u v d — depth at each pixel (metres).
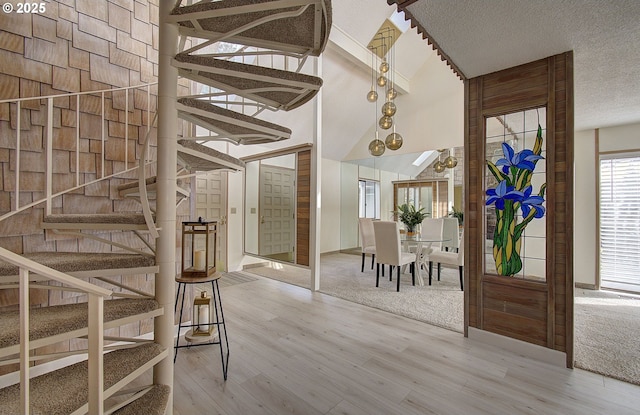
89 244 2.16
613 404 1.71
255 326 2.84
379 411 1.66
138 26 2.46
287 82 1.58
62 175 2.06
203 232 2.15
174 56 1.53
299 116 5.64
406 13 1.77
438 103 5.78
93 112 2.21
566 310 2.12
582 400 1.75
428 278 4.66
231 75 1.51
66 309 1.46
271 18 1.34
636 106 3.31
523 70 2.34
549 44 2.06
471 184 2.61
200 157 1.79
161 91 1.57
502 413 1.64
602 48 2.11
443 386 1.89
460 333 2.69
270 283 4.50
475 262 2.57
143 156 1.45
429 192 5.89
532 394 1.81
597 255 4.09
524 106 2.33
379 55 5.35
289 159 5.07
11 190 1.85
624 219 3.95
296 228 4.51
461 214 5.35
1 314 1.39
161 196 1.59
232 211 5.33
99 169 2.23
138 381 1.94
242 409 1.68
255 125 1.79
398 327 2.82
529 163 2.38
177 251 2.78
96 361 1.03
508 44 2.07
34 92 1.94
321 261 6.34
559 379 1.96
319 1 1.26
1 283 1.39
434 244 5.20
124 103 2.37
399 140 3.85
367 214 6.97
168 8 1.52
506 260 2.46
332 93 5.67
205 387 1.88
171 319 1.64
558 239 2.16
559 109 2.17
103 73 2.26
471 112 2.62
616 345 2.40
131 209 2.38
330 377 1.99
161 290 1.60
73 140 2.11
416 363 2.17
